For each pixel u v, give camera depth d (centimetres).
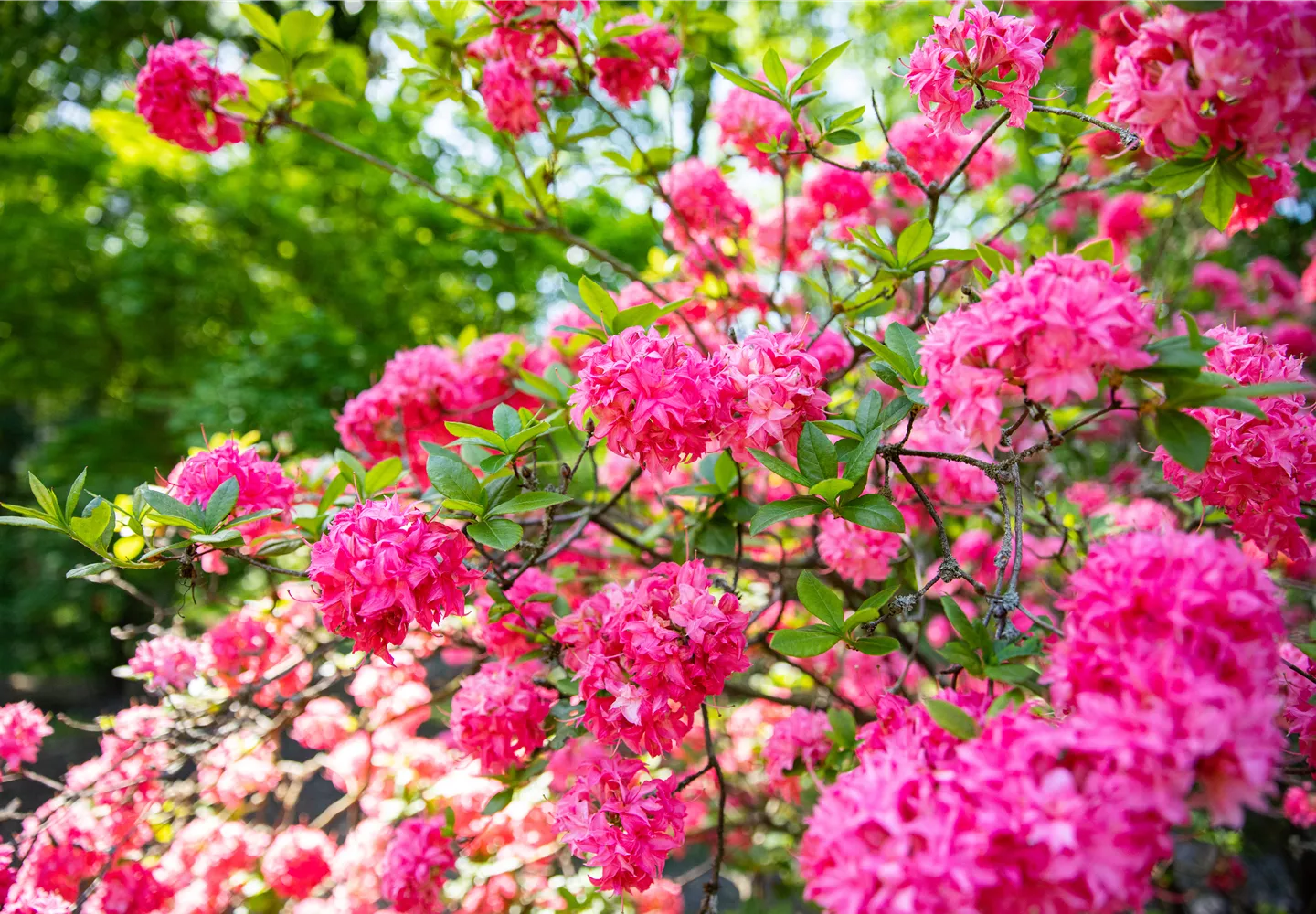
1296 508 189
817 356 294
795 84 251
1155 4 158
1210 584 127
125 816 306
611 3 359
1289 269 673
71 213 909
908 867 118
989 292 146
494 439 210
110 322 976
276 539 247
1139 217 455
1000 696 148
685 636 188
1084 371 138
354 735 370
